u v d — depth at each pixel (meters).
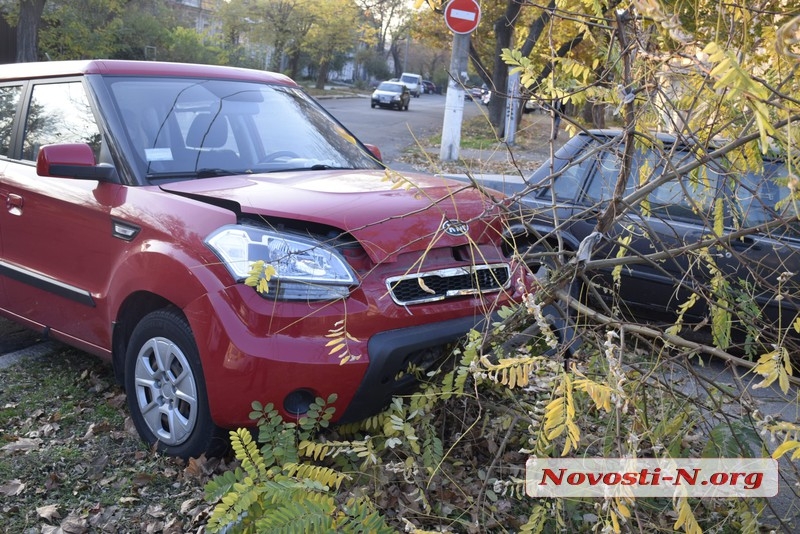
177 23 39.94
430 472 3.17
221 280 3.32
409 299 3.43
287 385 3.19
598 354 3.07
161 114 4.39
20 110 4.96
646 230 3.20
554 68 3.12
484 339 3.04
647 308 5.58
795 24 1.80
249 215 3.52
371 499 3.20
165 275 3.50
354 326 3.28
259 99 4.92
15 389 4.50
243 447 2.89
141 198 3.85
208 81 4.81
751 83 1.69
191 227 3.53
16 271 4.68
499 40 24.11
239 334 3.21
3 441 3.85
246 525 2.76
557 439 3.07
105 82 4.42
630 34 2.90
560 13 2.99
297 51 57.09
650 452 3.06
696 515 3.14
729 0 2.58
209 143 4.40
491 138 22.78
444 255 3.59
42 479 3.50
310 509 2.60
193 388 3.47
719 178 3.30
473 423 3.48
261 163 4.47
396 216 3.19
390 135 26.11
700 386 3.16
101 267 4.03
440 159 16.94
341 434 3.60
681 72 2.75
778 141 2.18
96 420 4.09
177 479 3.49
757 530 2.82
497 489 2.85
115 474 3.55
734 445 2.80
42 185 4.47
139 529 3.17
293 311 3.24
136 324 3.94
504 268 3.76
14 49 31.86
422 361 3.48
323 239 3.40
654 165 3.22
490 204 3.61
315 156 4.70
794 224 3.33
